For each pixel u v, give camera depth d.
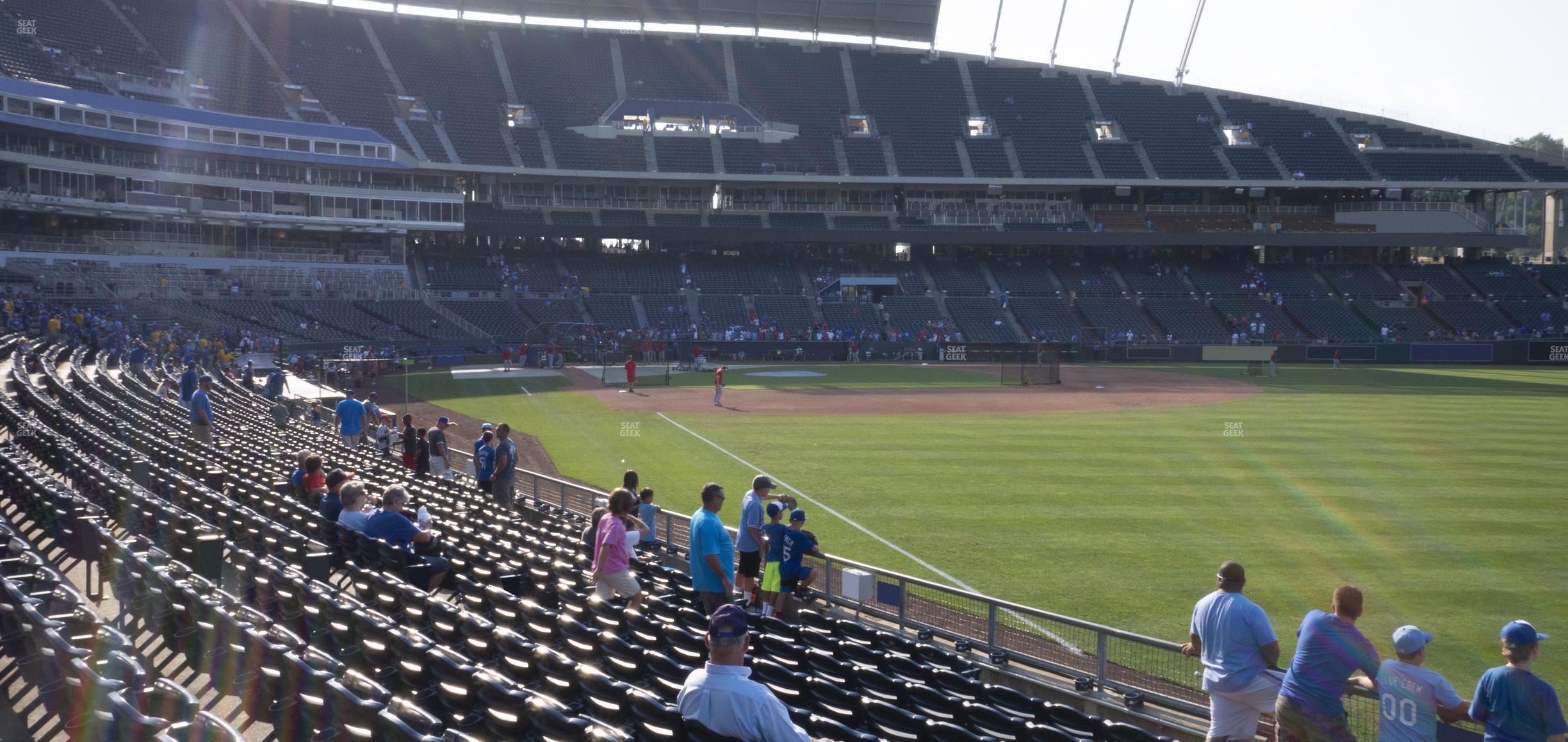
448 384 53.44
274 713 7.12
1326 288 81.88
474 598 10.51
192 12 72.62
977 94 90.38
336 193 68.19
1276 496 24.20
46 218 55.88
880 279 80.06
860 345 74.50
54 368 32.66
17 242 51.94
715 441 33.59
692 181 82.00
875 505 23.17
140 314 52.66
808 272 82.88
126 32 65.94
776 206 84.25
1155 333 77.44
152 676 8.80
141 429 21.62
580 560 13.19
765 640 9.26
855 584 13.19
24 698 7.80
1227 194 87.00
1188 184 82.56
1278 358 73.88
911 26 91.81
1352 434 35.41
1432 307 78.44
